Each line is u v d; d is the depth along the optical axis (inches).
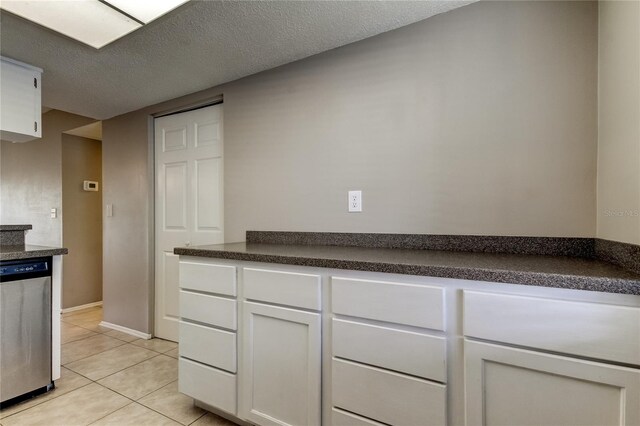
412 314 46.3
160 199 117.0
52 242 149.8
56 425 66.2
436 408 44.4
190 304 69.3
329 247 73.7
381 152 73.0
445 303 44.3
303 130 83.4
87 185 154.7
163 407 72.7
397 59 71.1
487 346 41.7
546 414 39.0
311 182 82.0
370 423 49.4
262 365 60.5
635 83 40.8
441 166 66.7
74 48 74.9
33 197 156.6
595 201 54.0
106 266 129.2
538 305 39.0
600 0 53.1
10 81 81.0
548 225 57.7
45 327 78.9
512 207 60.4
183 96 105.9
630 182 42.0
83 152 153.5
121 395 77.7
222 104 102.6
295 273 56.6
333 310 53.0
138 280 119.1
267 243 86.4
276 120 87.6
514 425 40.6
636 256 39.6
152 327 116.9
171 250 113.9
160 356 100.9
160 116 116.6
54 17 61.7
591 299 36.9
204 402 67.3
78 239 152.3
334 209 78.8
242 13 63.2
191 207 109.4
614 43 47.6
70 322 134.3
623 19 44.6
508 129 60.7
